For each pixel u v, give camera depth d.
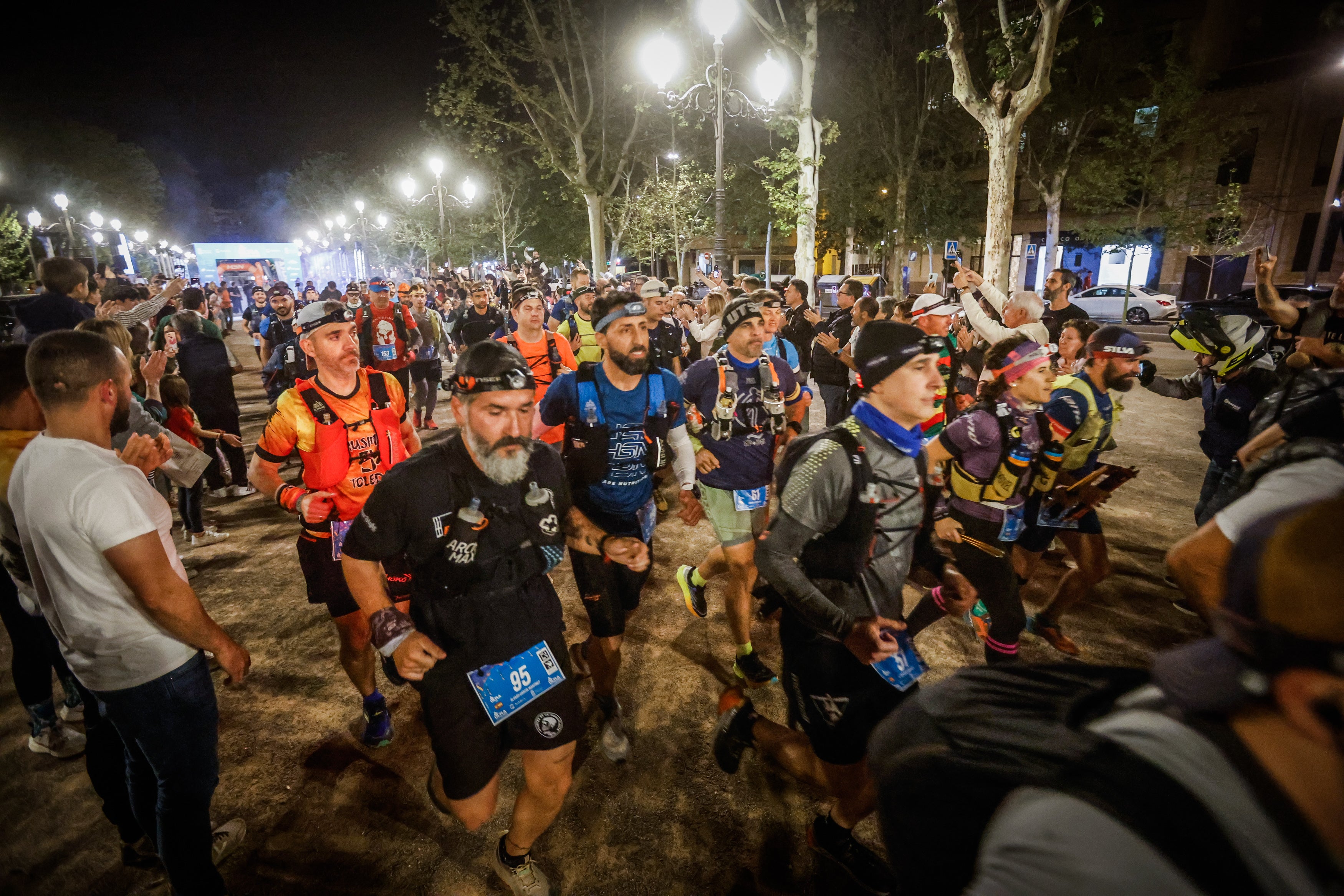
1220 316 4.11
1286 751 0.64
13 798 2.90
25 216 36.53
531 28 19.84
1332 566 0.60
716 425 3.53
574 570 3.10
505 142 29.69
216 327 6.79
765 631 4.16
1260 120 26.11
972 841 0.84
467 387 1.84
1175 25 26.92
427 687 2.03
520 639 2.05
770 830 2.66
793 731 2.47
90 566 1.85
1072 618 4.26
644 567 2.31
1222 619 0.71
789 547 2.09
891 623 2.02
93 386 1.90
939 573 2.44
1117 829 0.65
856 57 26.83
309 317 2.71
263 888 2.42
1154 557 5.11
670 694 3.55
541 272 18.48
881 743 1.03
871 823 2.73
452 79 20.92
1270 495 1.50
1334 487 1.45
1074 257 32.56
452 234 34.56
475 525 1.96
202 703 2.07
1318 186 25.08
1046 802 0.71
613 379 3.11
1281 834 0.62
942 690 1.00
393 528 1.94
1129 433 9.09
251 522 6.19
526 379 1.86
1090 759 0.73
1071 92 25.03
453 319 14.34
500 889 2.42
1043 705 0.90
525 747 2.07
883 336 2.02
